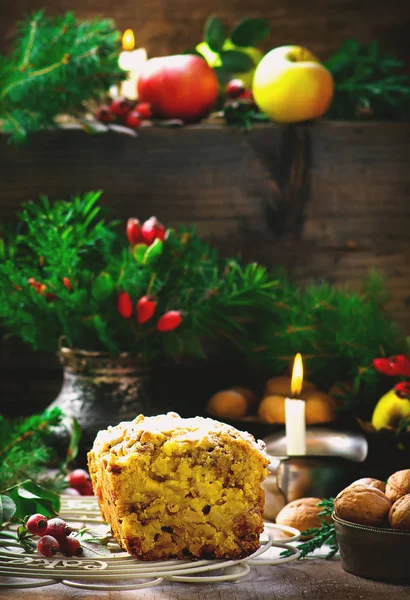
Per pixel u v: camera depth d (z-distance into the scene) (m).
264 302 1.44
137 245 1.38
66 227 1.40
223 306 1.44
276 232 1.51
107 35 1.49
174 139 1.50
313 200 1.51
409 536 1.12
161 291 1.41
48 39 1.47
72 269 1.38
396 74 1.65
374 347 1.42
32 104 1.46
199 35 1.66
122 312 1.37
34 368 1.55
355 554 1.14
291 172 1.50
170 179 1.50
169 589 1.11
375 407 1.41
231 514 1.14
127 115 1.50
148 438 1.13
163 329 1.36
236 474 1.14
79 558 1.14
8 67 1.46
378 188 1.51
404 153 1.50
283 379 1.43
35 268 1.42
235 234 1.51
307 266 1.52
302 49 1.50
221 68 1.56
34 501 1.18
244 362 1.52
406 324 1.53
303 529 1.23
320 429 1.36
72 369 1.41
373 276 1.47
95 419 1.39
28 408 1.56
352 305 1.44
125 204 1.51
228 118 1.50
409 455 1.33
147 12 1.66
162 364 1.47
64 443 1.40
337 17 1.65
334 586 1.12
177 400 1.51
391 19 1.65
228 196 1.51
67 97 1.47
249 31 1.57
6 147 1.50
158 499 1.13
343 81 1.54
